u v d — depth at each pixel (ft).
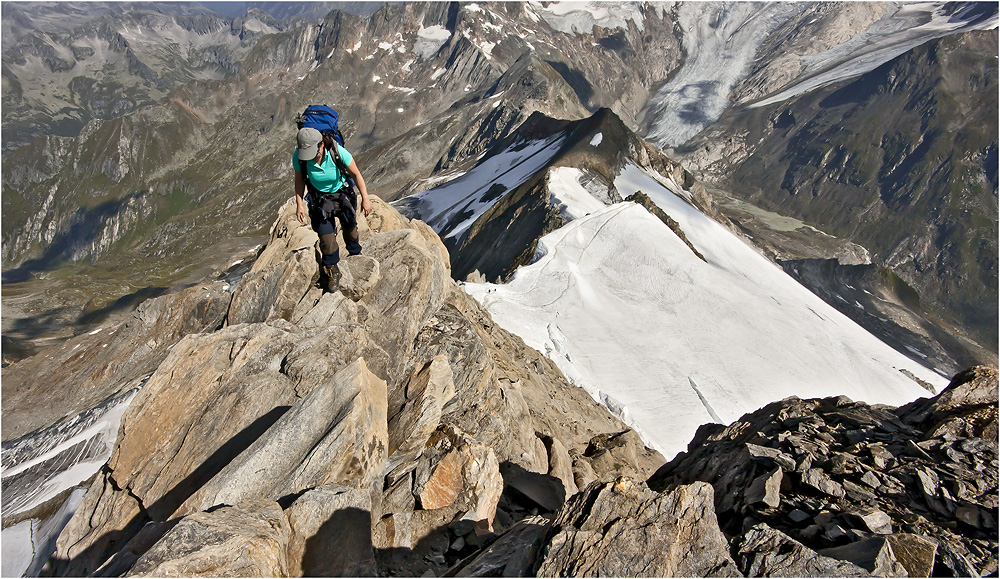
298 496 22.56
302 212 30.40
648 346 172.96
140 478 26.94
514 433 40.14
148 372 73.97
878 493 25.07
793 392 163.12
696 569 18.81
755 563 18.81
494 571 19.94
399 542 23.76
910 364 211.20
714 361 168.96
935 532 22.09
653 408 141.18
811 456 27.99
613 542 19.42
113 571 21.15
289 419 25.11
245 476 23.40
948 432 28.32
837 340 204.33
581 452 58.75
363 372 25.99
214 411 28.04
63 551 25.89
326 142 28.45
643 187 546.67
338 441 23.59
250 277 38.73
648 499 20.75
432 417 29.25
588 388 142.72
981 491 23.99
